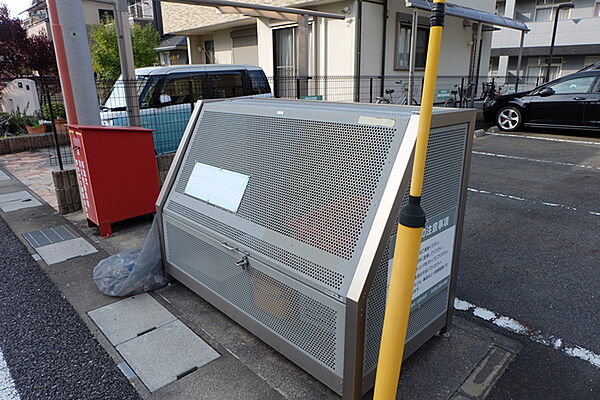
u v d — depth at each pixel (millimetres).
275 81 7820
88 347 2291
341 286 1671
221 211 2359
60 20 3816
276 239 2000
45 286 2957
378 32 9852
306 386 1991
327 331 1773
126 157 3850
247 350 2258
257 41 12180
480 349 2232
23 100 10820
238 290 2275
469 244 3586
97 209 3744
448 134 1933
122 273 2875
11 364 2158
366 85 9922
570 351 2223
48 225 4156
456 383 1991
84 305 2711
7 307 2689
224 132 2521
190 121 2834
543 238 3689
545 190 5055
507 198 4785
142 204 4047
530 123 8961
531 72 19891
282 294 1969
